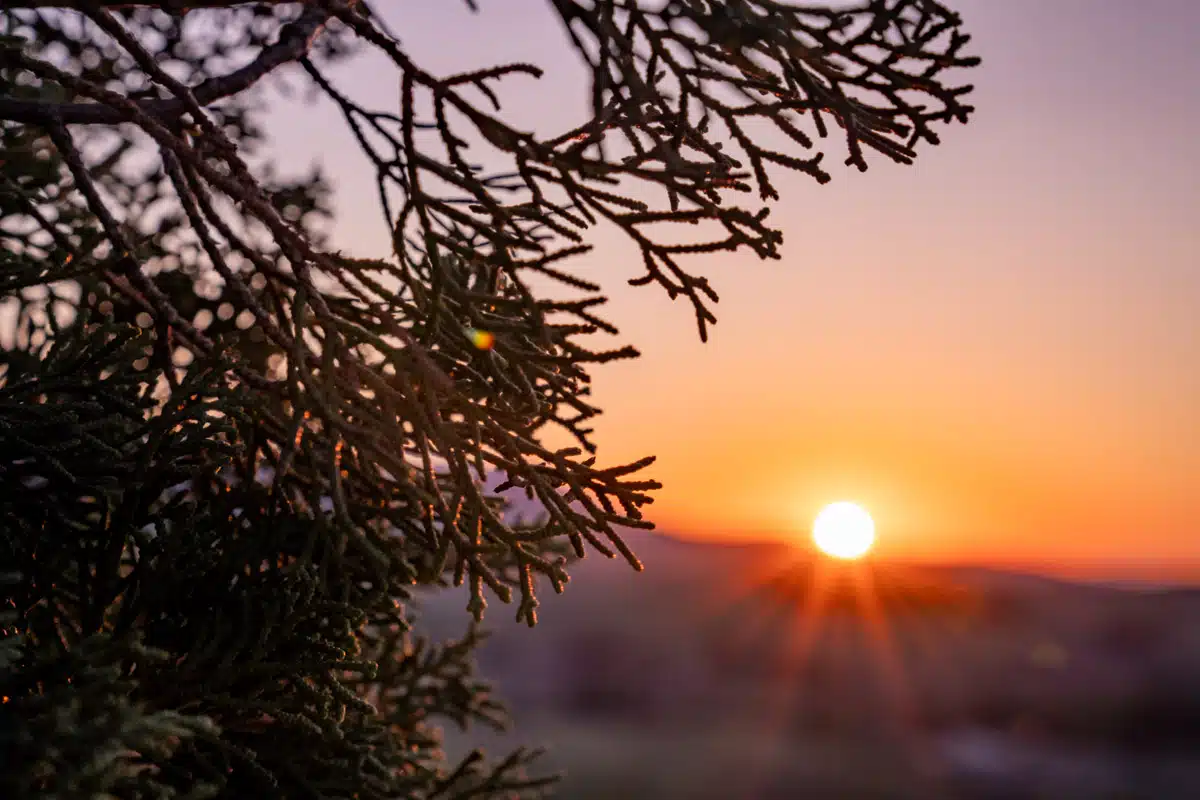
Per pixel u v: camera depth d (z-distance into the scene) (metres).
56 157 3.29
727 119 2.48
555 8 2.26
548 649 50.62
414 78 2.30
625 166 2.36
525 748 3.77
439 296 2.46
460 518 2.77
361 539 2.39
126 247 2.60
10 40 2.51
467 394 2.69
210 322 3.54
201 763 2.44
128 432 2.70
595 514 2.56
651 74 2.43
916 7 2.39
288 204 3.80
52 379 2.54
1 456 2.42
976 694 43.41
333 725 2.54
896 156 2.61
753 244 2.36
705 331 2.46
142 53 2.39
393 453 2.51
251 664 2.46
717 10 2.35
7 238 3.24
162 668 2.41
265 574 2.68
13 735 1.75
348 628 2.62
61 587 2.55
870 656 49.56
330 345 2.43
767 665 49.72
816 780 34.19
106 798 1.77
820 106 2.51
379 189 2.64
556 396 2.80
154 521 2.60
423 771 3.31
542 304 2.43
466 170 2.39
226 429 2.57
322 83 2.67
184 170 2.65
